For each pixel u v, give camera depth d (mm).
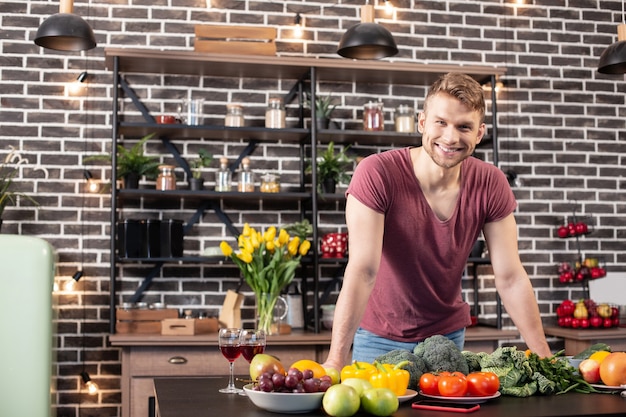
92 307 4527
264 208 4746
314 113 4445
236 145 4758
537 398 1834
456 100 2039
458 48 5086
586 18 5273
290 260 4262
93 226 4566
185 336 4008
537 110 5152
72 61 4633
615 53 4227
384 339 2535
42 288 3680
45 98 4594
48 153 4566
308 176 4805
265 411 1656
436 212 2408
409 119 4684
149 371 3963
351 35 3932
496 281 2469
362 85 4922
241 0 4848
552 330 4727
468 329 4461
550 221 5105
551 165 5137
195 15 4785
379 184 2330
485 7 5145
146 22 4730
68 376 4473
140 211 4609
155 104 4691
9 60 4586
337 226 4805
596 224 5160
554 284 5066
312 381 1662
